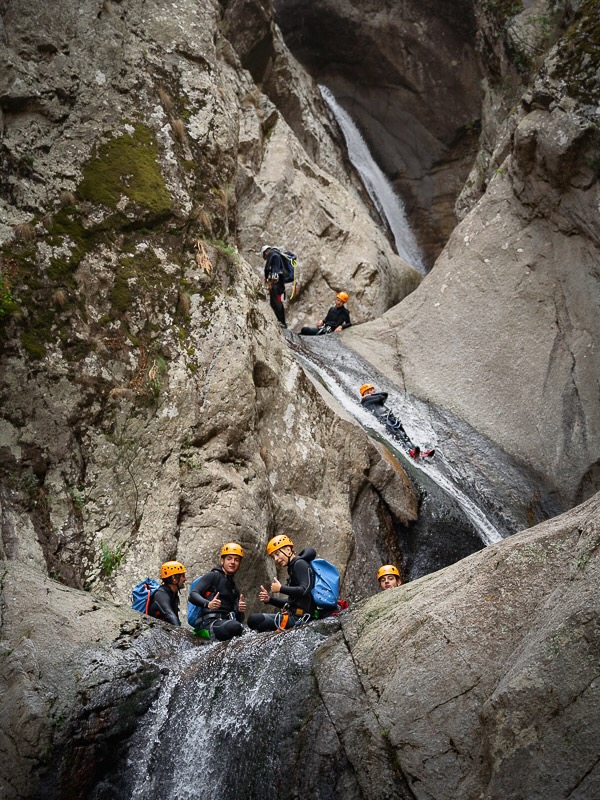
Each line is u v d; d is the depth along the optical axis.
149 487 9.98
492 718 5.32
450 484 13.34
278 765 6.18
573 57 15.46
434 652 5.88
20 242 10.59
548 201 15.66
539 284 15.59
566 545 5.93
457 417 15.10
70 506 9.58
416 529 12.02
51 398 9.93
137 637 7.61
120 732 6.93
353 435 12.05
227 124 13.11
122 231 11.30
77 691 6.93
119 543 9.60
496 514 13.38
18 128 11.29
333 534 11.09
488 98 22.22
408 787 5.56
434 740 5.58
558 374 14.81
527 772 5.09
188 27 13.48
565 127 14.91
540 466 14.28
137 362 10.56
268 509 10.43
